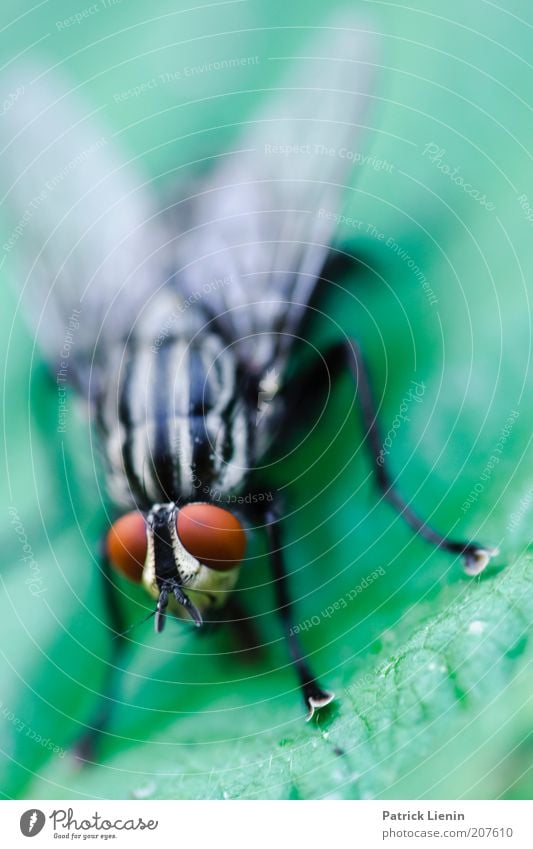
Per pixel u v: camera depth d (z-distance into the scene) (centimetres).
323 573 5
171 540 5
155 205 5
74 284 5
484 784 5
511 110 6
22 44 6
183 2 6
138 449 5
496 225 6
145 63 6
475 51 6
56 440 5
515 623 5
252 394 5
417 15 6
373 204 6
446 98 6
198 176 6
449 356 5
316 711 5
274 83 6
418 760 5
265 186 5
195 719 5
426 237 6
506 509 5
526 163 6
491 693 5
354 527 5
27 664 5
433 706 5
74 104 6
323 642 5
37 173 5
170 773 5
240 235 5
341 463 5
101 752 5
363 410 5
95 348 5
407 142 6
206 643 5
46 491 5
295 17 6
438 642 5
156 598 5
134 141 6
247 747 5
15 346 5
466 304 5
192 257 5
